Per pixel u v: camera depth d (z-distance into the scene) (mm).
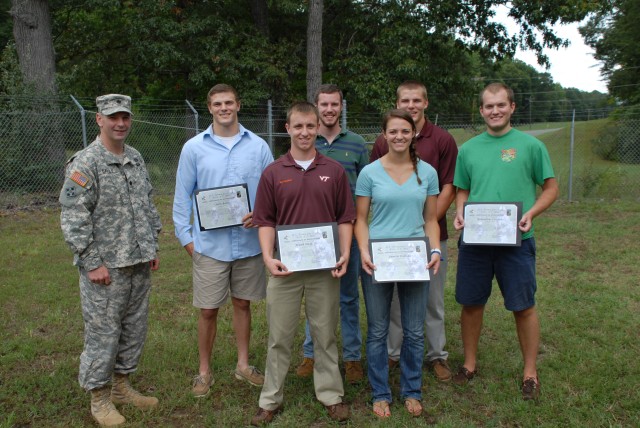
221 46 17109
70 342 4398
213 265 3512
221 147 3506
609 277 6250
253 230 3553
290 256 3061
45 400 3502
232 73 16438
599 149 16234
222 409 3438
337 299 3260
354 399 3525
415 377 3348
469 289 3627
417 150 3607
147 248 3230
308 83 16172
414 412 3301
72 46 19219
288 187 3121
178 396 3555
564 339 4391
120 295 3170
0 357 4074
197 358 4133
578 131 19094
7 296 5492
